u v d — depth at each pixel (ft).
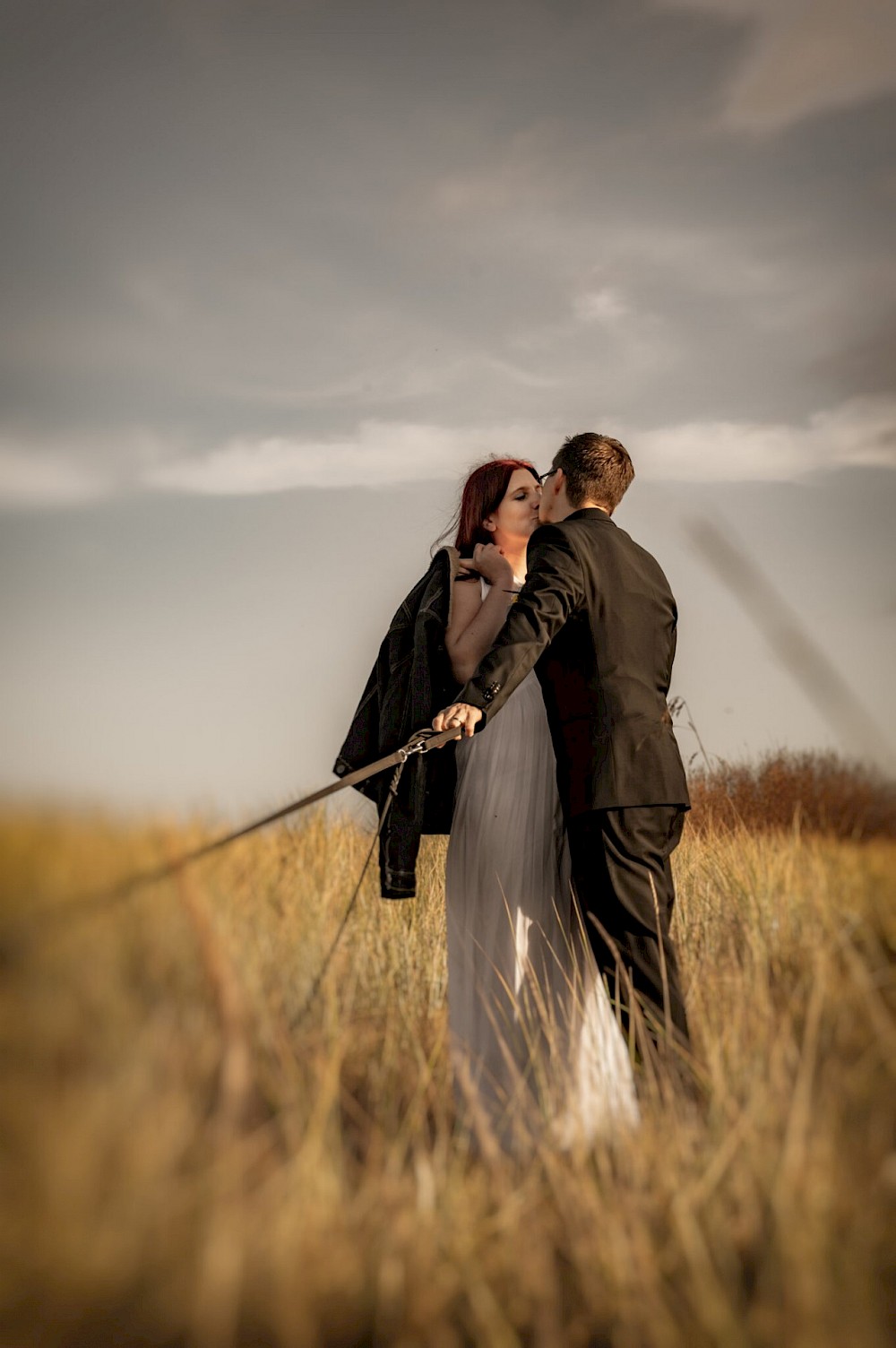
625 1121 7.67
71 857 5.44
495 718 9.54
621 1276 5.66
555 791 9.50
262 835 11.91
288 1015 8.15
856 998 7.87
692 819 17.28
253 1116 5.98
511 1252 6.01
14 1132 4.67
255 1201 5.33
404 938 12.26
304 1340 4.99
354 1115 7.59
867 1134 6.53
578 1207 6.43
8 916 5.04
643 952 8.70
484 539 10.66
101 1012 4.97
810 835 13.80
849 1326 5.13
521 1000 9.11
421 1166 6.43
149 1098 4.92
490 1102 8.61
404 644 10.05
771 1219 6.06
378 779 9.89
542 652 8.98
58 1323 4.53
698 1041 8.51
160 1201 4.80
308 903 11.35
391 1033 9.09
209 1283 4.75
